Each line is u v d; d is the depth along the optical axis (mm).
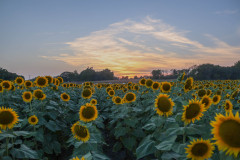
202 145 2400
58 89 10047
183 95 7262
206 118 4656
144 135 6453
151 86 8008
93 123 5363
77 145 3674
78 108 8930
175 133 3162
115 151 6992
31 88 8945
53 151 6887
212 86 13359
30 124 5832
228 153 1952
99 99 13094
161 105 3934
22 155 3863
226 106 4742
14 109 6629
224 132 1912
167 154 3121
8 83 7617
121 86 15711
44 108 6957
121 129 6484
